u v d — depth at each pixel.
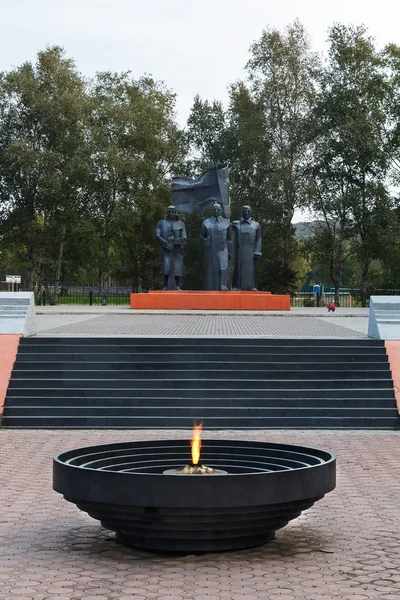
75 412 14.73
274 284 52.56
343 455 11.91
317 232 52.91
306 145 51.56
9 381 15.52
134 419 14.52
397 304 18.17
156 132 54.34
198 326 22.83
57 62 49.69
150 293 34.06
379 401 15.13
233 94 56.75
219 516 6.32
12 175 47.78
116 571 6.22
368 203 50.00
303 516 8.20
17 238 51.44
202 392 15.20
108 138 52.06
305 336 18.20
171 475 6.24
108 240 52.34
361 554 6.75
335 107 50.50
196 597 5.62
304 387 15.54
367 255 50.22
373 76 50.91
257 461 7.71
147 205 52.91
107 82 54.78
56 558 6.60
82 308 36.84
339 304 52.81
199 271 61.44
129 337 17.06
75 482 6.46
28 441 13.09
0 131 48.91
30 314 18.11
